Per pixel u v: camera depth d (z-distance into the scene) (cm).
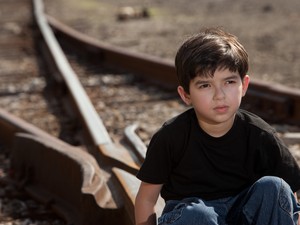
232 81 277
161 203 368
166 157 290
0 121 679
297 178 292
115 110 768
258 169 296
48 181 509
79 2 2580
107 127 669
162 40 1414
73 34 1389
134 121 702
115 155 483
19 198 514
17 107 845
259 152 290
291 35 1365
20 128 623
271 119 670
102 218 394
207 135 288
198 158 288
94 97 860
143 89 913
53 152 497
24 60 1263
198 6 2236
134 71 1032
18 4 2280
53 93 908
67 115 775
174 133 288
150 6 2330
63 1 2620
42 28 1436
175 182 298
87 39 1296
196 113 289
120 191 407
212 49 272
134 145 494
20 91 948
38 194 506
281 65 1025
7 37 1537
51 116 783
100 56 1167
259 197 276
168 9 2194
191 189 294
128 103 812
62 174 484
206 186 292
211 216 273
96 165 466
